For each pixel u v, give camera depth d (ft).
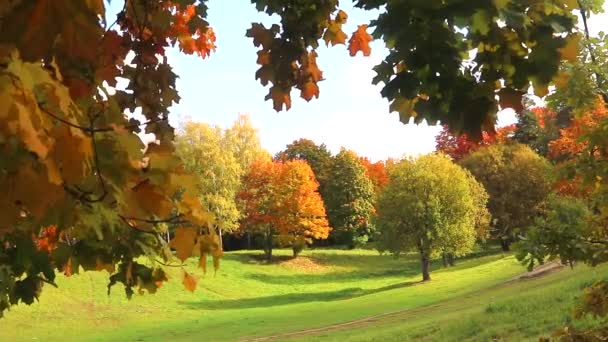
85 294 119.96
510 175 183.42
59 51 3.89
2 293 7.31
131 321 104.53
